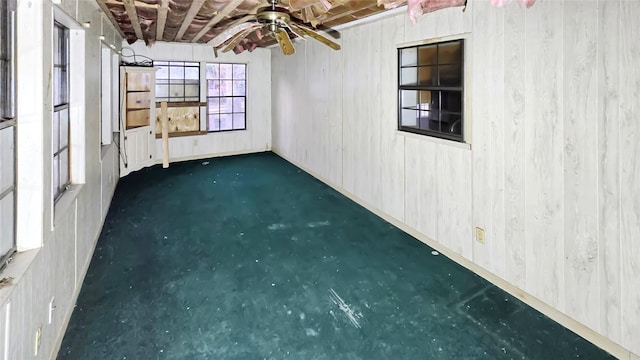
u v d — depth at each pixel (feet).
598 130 7.72
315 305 9.69
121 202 17.75
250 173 23.77
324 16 13.87
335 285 10.69
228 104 28.81
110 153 17.46
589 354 7.86
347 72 18.10
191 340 8.28
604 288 7.82
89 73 11.82
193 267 11.68
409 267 11.73
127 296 9.98
